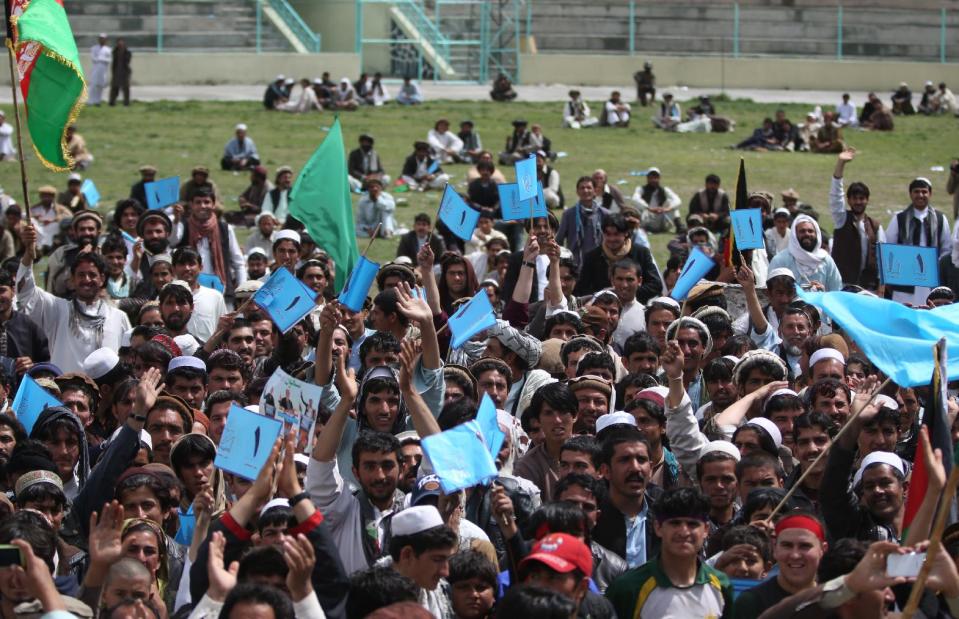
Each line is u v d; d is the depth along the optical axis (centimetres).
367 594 1128
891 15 9106
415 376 1598
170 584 1348
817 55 9006
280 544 1163
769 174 5594
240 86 8144
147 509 1390
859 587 1079
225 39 8319
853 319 1548
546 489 1538
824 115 6306
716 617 1234
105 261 2303
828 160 6025
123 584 1184
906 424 1791
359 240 4231
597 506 1365
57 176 5078
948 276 2886
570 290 2405
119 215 2983
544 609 1021
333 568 1195
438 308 2061
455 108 7281
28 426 1664
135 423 1510
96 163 5366
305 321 2053
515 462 1578
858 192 3000
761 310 2162
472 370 1747
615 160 5841
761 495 1409
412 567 1202
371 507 1377
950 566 1076
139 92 7681
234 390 1719
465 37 8875
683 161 5862
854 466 1603
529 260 2212
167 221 2662
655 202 4453
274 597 1031
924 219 3033
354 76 8412
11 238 3641
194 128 6288
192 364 1777
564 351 1897
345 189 2238
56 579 1275
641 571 1252
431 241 3288
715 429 1698
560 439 1543
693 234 3312
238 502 1220
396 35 8794
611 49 8894
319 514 1205
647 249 2622
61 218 3812
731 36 8969
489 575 1202
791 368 2116
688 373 1944
